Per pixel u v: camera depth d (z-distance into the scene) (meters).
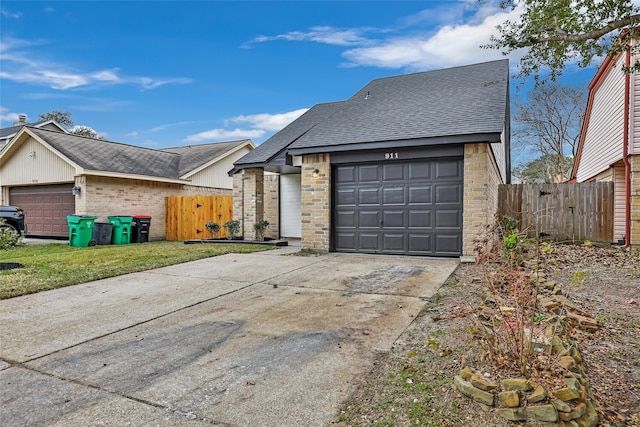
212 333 4.10
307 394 2.78
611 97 11.36
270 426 2.41
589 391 2.52
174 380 3.05
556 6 5.31
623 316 4.19
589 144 15.07
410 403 2.56
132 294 5.74
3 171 16.44
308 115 15.16
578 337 3.55
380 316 4.46
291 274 6.98
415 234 8.70
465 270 6.86
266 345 3.73
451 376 2.85
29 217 15.98
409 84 12.00
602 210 10.57
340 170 9.49
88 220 12.23
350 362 3.27
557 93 26.39
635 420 2.34
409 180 8.75
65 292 5.87
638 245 9.10
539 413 2.27
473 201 7.91
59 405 2.70
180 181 16.31
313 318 4.49
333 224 9.56
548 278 5.77
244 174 12.91
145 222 14.03
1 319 4.60
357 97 12.15
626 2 4.98
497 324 3.45
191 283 6.41
